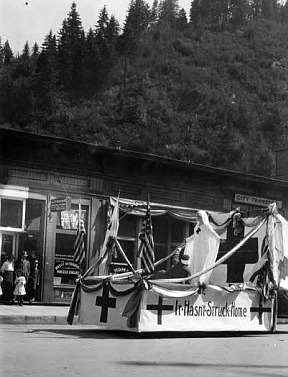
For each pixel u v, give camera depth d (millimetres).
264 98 114062
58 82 52344
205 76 109688
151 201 24422
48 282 21500
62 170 22219
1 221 20844
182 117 89375
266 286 15430
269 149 87375
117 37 76812
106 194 23234
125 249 23516
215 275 16328
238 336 14820
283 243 15844
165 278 15984
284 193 28656
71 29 51906
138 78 86688
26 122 41562
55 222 21844
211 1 138375
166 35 114375
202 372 8430
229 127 92312
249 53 126625
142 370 8500
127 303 13875
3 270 20281
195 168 25141
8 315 16766
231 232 16406
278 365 9352
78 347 11141
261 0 149625
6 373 7879
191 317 14242
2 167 20875
